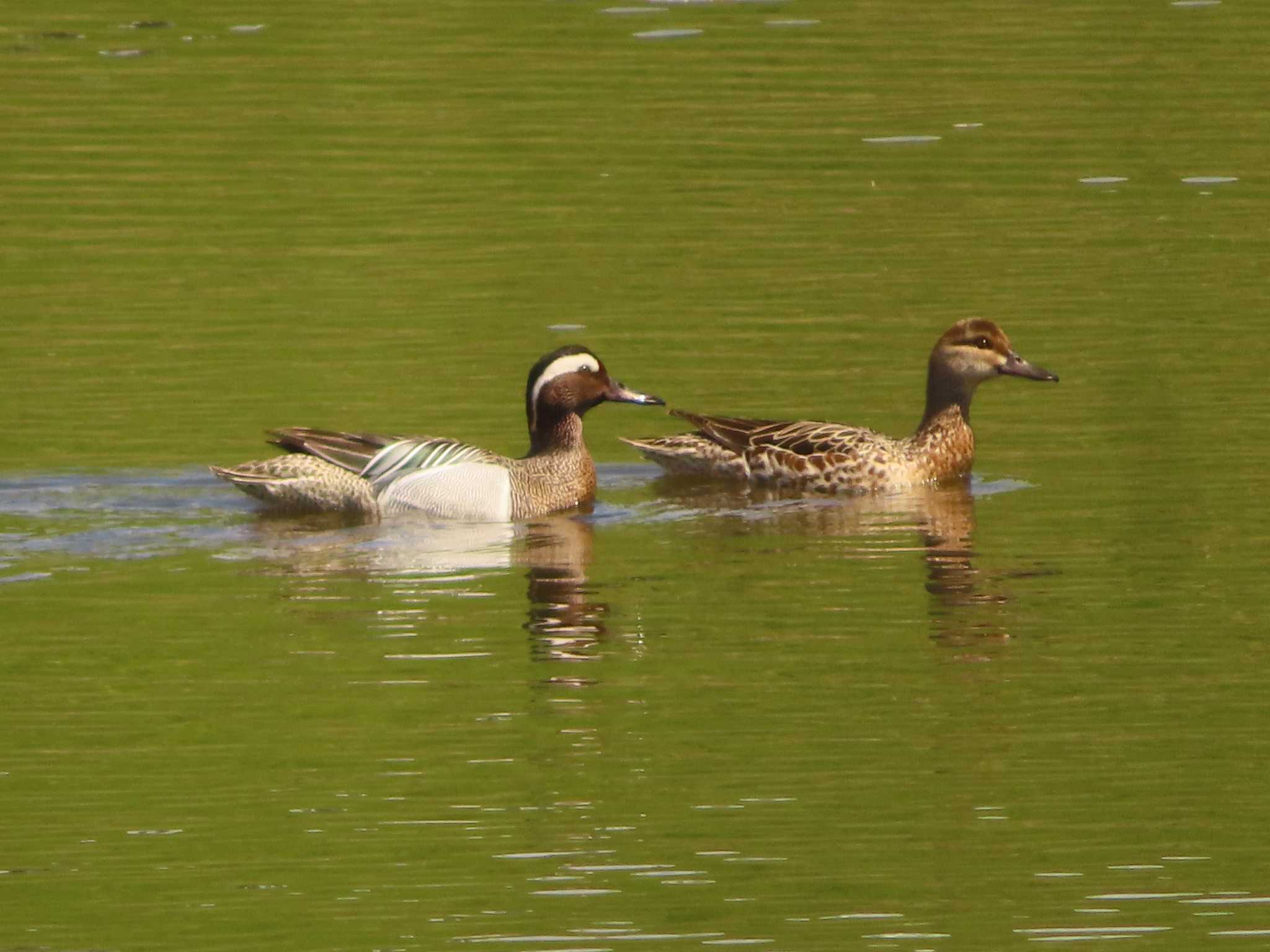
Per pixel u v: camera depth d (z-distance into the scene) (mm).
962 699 13289
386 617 14742
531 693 13406
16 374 19984
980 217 24406
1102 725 12922
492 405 19547
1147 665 13820
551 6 33031
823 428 18641
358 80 29250
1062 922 10711
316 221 24438
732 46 30641
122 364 20312
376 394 19641
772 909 10805
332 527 17031
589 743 12703
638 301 22047
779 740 12727
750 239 23828
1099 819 11773
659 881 11117
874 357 20656
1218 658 13898
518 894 10969
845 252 23391
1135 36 31047
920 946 10461
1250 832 11594
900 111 27938
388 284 22516
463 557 16266
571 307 21844
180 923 10648
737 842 11531
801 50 30594
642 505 18047
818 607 14961
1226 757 12445
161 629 14414
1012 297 21953
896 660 13961
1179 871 11227
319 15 32312
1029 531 16688
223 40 31047
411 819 11711
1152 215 24422
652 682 13602
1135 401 19469
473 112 27969
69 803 11906
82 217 24562
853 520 17312
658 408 19641
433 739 12727
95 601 14961
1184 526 16562
